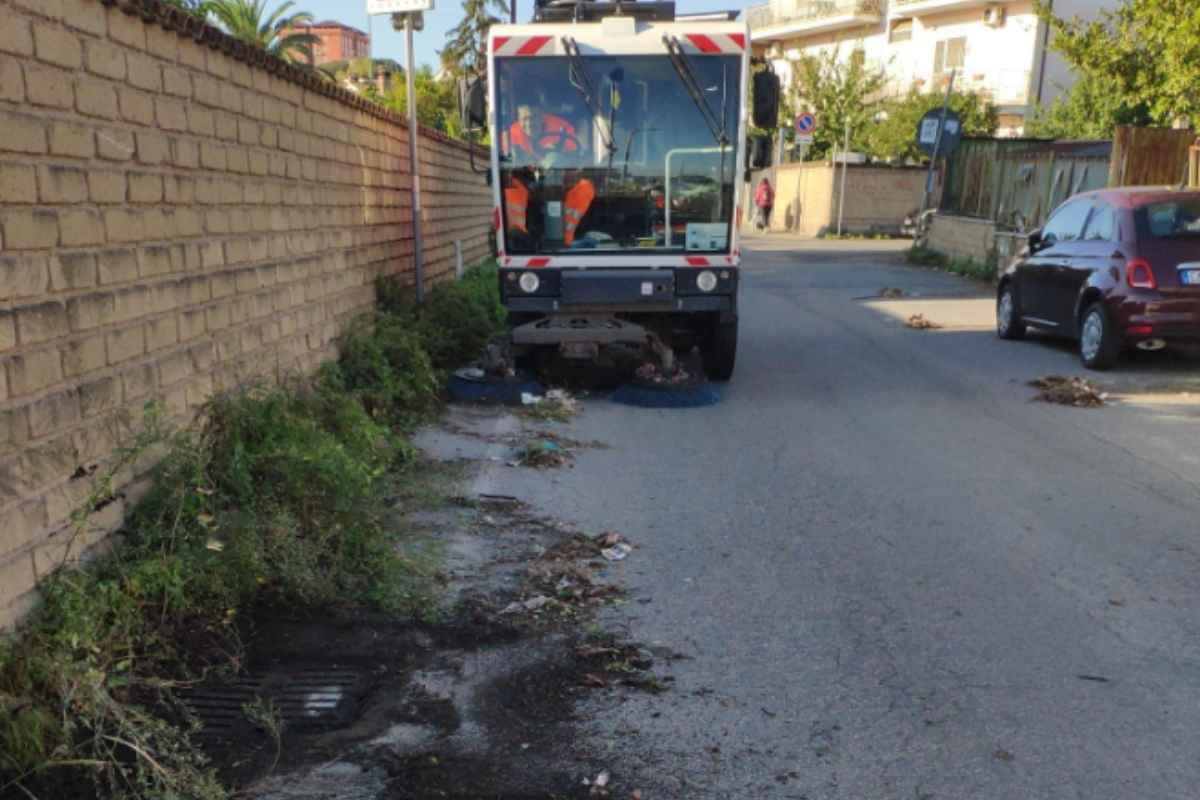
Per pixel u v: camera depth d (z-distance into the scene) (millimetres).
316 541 4973
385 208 10227
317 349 7785
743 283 20516
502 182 9297
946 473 7148
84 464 4230
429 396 8836
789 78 55781
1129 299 10297
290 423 5785
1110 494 6656
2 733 3105
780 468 7262
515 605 4816
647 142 9250
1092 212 11500
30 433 3822
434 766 3475
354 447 6375
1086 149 20531
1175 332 10195
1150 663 4305
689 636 4543
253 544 4598
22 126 3818
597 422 8648
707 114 9211
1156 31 13992
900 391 10000
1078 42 15539
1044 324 12094
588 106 9195
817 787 3414
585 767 3504
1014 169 22781
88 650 3635
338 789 3332
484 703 3924
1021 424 8617
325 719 3762
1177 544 5715
